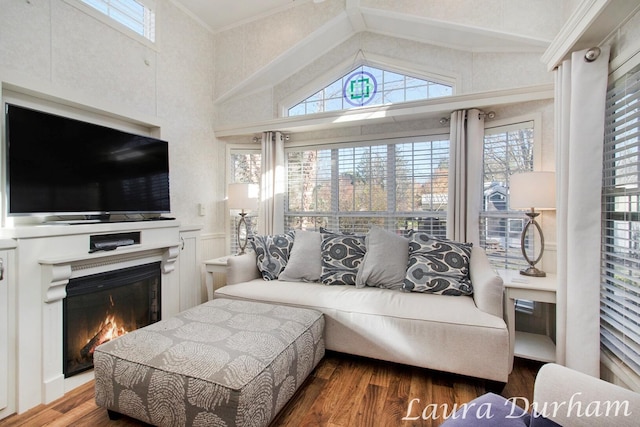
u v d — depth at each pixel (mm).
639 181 1464
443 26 2678
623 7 1428
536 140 2553
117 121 2713
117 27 2604
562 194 1858
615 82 1665
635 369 1421
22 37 1990
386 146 3332
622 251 1604
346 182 3504
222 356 1402
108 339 2285
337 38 3328
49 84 2129
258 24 3449
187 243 3035
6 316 1661
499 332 1755
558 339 1865
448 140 3076
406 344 1938
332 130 3547
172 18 3148
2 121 1848
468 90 2857
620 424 847
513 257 2689
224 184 3816
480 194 2805
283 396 1507
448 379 1954
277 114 3662
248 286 2510
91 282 2119
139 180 2623
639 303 1390
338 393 1803
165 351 1458
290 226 3744
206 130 3609
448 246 2389
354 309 2084
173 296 2830
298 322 1846
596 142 1645
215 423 1253
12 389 1673
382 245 2496
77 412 1681
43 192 1978
